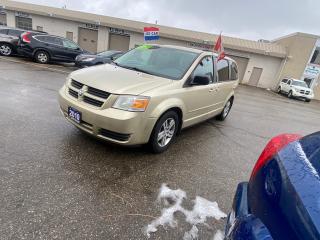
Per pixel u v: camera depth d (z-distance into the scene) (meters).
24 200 2.41
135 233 2.25
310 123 9.77
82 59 11.78
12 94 5.83
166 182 3.14
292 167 1.46
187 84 4.03
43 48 12.30
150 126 3.42
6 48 12.68
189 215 2.60
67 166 3.11
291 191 1.28
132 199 2.70
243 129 6.35
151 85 3.51
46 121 4.43
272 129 7.14
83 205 2.48
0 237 1.98
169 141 4.02
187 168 3.60
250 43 25.61
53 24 25.33
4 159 3.03
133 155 3.67
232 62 6.16
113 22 25.05
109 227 2.26
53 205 2.41
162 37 24.25
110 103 3.18
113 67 4.14
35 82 7.59
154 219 2.46
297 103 17.47
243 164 4.10
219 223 2.54
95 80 3.41
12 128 3.93
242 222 1.46
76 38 25.39
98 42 25.27
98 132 3.29
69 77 3.73
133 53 4.76
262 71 24.77
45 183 2.71
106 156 3.50
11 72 8.50
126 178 3.07
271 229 1.26
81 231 2.17
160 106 3.46
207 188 3.16
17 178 2.71
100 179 2.96
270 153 1.78
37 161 3.10
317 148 1.62
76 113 3.37
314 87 24.38
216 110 5.65
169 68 4.17
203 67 4.56
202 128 5.72
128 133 3.22
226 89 5.75
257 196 1.58
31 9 25.28
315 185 1.28
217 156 4.23
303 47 23.50
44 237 2.04
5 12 25.61
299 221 1.13
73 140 3.81
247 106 10.87
